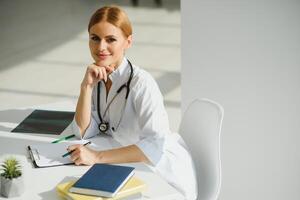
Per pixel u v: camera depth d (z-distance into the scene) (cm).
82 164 210
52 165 209
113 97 238
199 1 267
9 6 820
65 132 244
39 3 839
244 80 262
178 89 499
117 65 235
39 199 184
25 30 702
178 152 234
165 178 226
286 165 258
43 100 488
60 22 735
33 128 248
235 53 262
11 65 581
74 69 565
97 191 179
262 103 258
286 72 247
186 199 229
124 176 187
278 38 245
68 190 183
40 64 582
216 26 265
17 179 184
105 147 230
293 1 237
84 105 237
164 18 748
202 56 274
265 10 246
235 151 273
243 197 277
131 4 834
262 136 262
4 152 223
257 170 268
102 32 224
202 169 246
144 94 231
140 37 664
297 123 250
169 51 607
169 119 438
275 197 265
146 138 226
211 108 239
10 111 271
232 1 256
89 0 862
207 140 241
